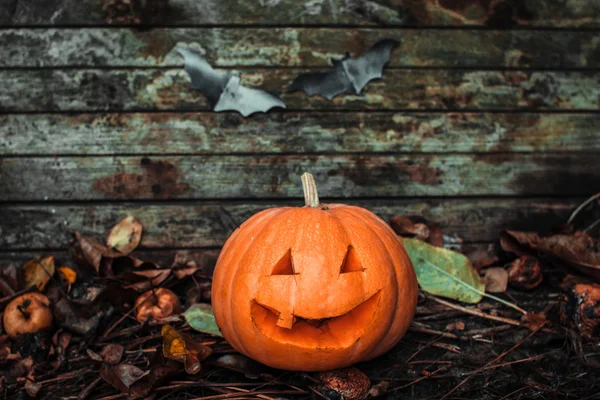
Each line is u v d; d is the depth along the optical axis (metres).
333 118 1.21
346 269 0.88
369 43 1.20
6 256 1.19
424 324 1.05
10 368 0.97
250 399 0.89
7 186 1.18
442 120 1.23
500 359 0.96
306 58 1.20
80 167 1.19
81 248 1.14
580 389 0.91
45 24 1.17
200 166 1.20
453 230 1.25
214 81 1.19
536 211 1.25
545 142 1.25
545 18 1.22
